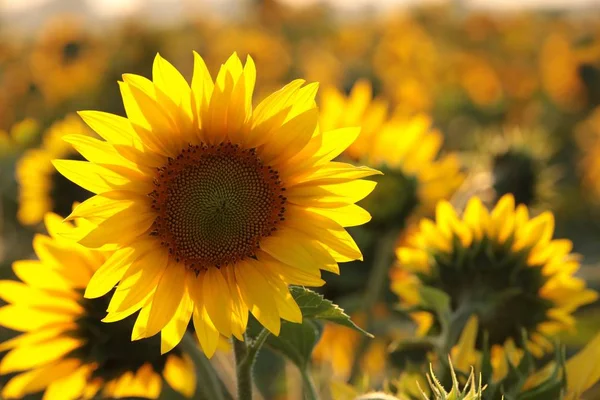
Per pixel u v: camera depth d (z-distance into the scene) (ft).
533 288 4.90
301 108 4.16
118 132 4.06
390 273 6.04
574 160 14.48
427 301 4.90
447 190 5.98
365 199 5.80
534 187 6.06
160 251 4.15
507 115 16.20
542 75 18.20
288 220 4.18
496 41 24.94
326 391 5.54
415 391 4.41
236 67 4.13
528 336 4.92
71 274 4.65
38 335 4.69
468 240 4.97
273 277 4.13
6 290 4.67
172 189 4.15
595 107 14.90
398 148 6.08
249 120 4.17
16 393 4.73
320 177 4.13
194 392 5.05
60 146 7.01
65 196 6.91
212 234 4.16
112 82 14.43
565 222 12.17
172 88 4.09
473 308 4.90
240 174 4.17
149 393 4.78
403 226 5.85
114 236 4.03
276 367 6.40
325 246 4.09
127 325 4.70
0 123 11.09
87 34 15.40
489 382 4.30
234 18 25.85
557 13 27.99
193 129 4.16
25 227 7.88
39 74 14.14
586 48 14.84
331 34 26.30
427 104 13.56
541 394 4.27
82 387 4.74
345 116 6.11
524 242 4.94
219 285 4.14
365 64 12.44
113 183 4.08
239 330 4.06
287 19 26.84
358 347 5.65
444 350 4.77
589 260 11.07
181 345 4.66
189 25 21.61
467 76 17.70
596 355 4.36
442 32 25.81
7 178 7.96
